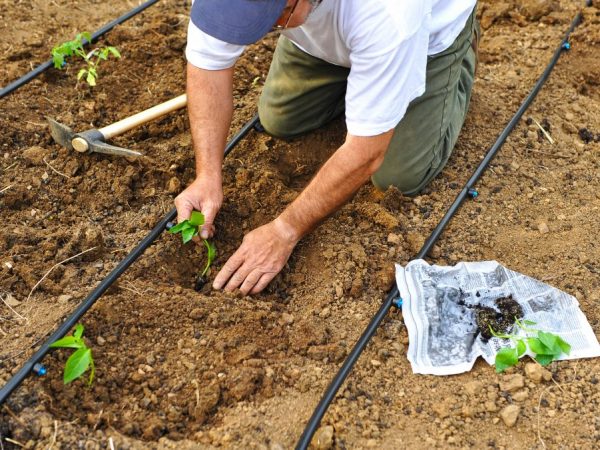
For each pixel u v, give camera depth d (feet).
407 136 5.93
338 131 6.78
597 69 7.70
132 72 7.30
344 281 5.57
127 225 5.90
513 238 6.02
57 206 6.04
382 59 4.52
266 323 5.26
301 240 5.84
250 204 6.04
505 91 7.42
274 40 7.86
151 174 6.26
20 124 6.60
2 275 5.38
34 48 7.54
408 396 4.95
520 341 4.90
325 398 4.78
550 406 4.88
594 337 5.24
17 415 4.58
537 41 8.08
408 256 5.80
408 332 5.26
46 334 5.05
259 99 6.72
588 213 6.25
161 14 8.11
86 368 4.58
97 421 4.61
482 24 8.39
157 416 4.72
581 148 6.88
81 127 6.67
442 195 6.33
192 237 5.61
